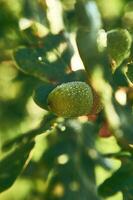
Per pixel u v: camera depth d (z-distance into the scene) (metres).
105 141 0.35
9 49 0.30
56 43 0.26
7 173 0.25
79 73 0.24
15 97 0.37
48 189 0.44
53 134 0.37
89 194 0.40
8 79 0.36
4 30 0.29
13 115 0.37
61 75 0.25
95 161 0.37
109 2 0.28
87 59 0.22
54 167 0.40
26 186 0.45
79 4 0.23
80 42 0.23
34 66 0.26
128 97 0.22
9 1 0.31
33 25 0.27
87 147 0.37
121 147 0.23
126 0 0.28
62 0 0.27
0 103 0.38
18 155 0.25
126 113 0.23
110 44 0.22
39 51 0.26
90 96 0.23
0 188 0.25
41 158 0.40
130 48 0.22
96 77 0.22
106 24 0.26
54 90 0.23
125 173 0.23
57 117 0.25
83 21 0.23
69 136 0.36
